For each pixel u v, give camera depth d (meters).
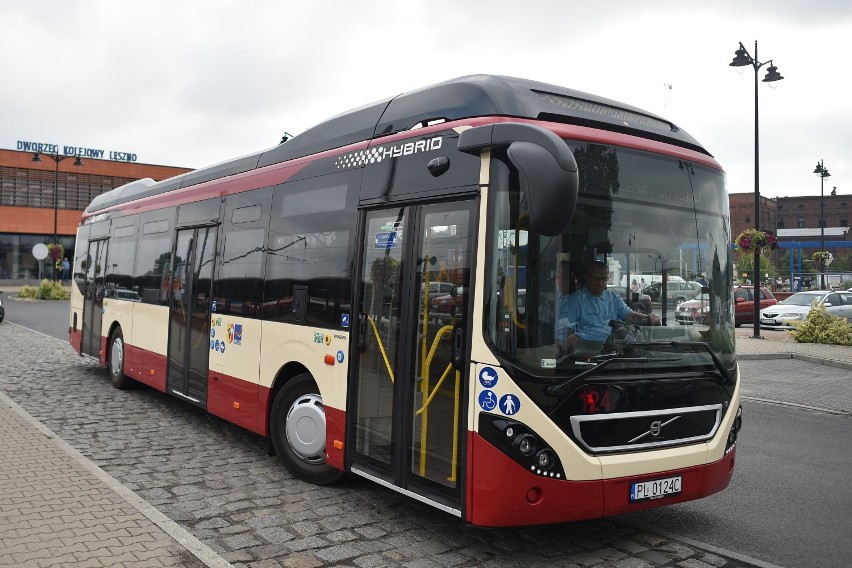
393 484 5.59
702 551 5.31
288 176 7.38
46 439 7.70
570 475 4.68
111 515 5.36
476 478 4.81
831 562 5.18
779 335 25.31
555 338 4.74
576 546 5.36
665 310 5.25
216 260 8.66
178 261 9.70
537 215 4.31
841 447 8.95
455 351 5.06
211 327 8.59
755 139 24.03
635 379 4.97
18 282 60.56
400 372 5.59
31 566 4.44
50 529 5.06
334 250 6.51
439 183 5.38
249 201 8.08
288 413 6.98
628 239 5.13
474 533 5.54
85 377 12.98
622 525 5.86
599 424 4.81
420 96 6.02
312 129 7.43
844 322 21.95
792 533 5.78
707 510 6.35
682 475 5.10
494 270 4.81
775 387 14.02
